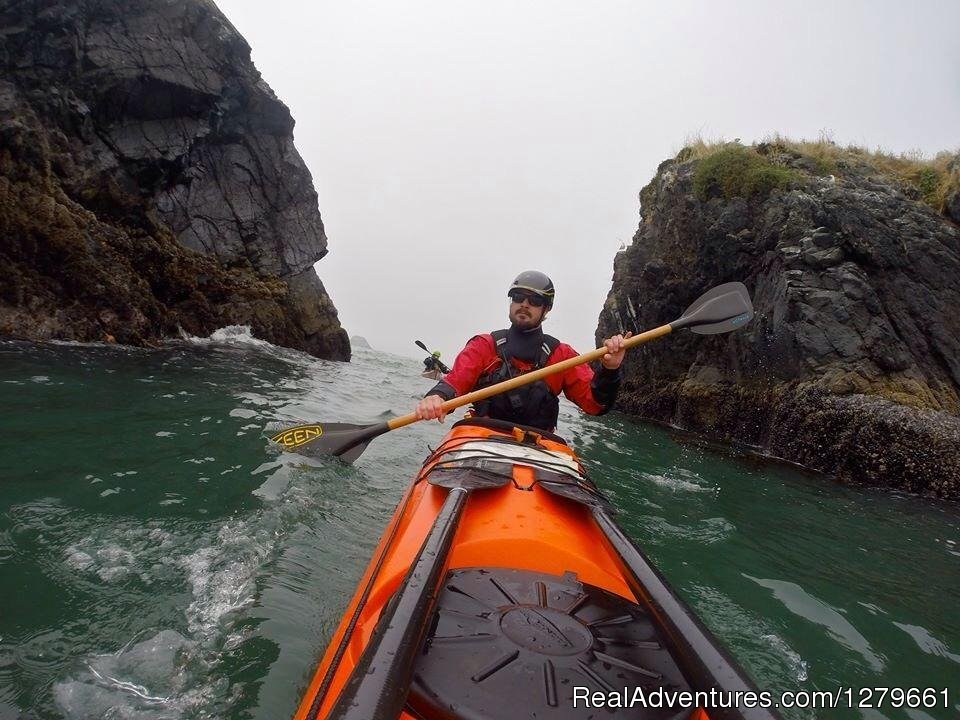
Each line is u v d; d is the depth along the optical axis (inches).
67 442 125.7
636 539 122.5
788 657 81.1
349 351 508.7
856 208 264.5
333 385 293.3
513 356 111.1
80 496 99.7
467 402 102.0
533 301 109.5
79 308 284.8
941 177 291.9
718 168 333.1
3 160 279.4
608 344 107.2
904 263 254.8
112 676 59.2
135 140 342.0
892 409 226.4
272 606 75.8
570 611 48.0
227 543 91.0
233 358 316.2
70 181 307.0
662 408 352.5
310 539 98.3
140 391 186.4
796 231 282.4
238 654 65.2
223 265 402.9
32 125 292.4
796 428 250.1
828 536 143.3
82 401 161.9
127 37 340.2
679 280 347.6
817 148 336.5
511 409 109.7
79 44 319.3
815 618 94.4
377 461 158.7
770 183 311.9
